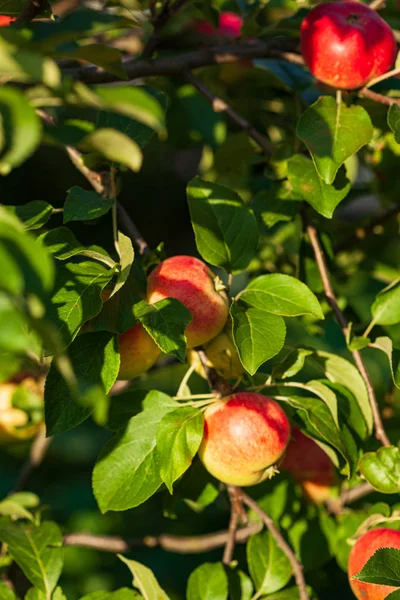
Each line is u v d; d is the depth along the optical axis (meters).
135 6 1.50
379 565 1.30
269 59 1.56
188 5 1.67
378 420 1.41
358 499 1.62
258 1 1.64
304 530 1.52
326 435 1.35
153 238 4.16
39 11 1.34
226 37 1.71
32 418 1.53
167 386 2.37
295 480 1.53
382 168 1.64
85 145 1.16
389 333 1.58
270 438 1.34
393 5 1.61
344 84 1.41
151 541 1.53
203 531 1.76
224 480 1.36
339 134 1.38
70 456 2.28
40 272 1.04
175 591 1.80
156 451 1.34
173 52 1.71
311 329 1.60
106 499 1.33
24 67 1.10
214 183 1.41
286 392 1.77
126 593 1.39
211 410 1.35
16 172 3.78
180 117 1.69
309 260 1.54
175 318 1.29
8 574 1.54
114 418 1.35
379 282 1.84
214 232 1.39
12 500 1.49
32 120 1.08
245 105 1.69
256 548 1.46
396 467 1.38
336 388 1.42
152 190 4.02
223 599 1.41
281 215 1.48
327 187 1.41
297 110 1.60
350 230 1.70
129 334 1.34
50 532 1.43
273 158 1.50
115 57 1.23
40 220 1.32
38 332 1.06
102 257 1.30
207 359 1.38
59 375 1.29
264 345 1.31
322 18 1.41
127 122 1.42
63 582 1.85
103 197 1.35
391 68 1.44
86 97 1.12
